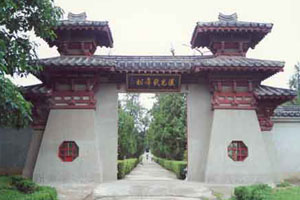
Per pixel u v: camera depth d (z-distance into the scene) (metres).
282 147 14.06
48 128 12.46
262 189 8.65
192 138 13.27
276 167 12.99
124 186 11.19
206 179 12.22
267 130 13.20
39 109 12.73
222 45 13.42
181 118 22.94
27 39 9.25
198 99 13.49
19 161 13.82
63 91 12.75
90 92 12.75
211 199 9.77
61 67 11.80
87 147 12.37
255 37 13.62
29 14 8.94
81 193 10.51
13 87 7.62
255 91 12.63
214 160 12.38
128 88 13.31
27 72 9.24
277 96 12.30
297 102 29.11
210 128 13.25
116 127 13.21
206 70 12.26
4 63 7.33
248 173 12.29
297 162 13.96
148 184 11.58
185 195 10.12
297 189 8.98
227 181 12.20
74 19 13.91
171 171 25.56
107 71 12.39
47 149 12.30
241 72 12.66
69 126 12.49
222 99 12.88
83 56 13.24
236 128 12.65
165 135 23.45
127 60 13.69
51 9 9.13
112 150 13.03
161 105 24.81
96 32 13.11
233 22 12.77
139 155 40.78
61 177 12.11
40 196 7.51
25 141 14.00
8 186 9.63
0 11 7.39
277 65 11.97
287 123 14.33
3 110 7.96
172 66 12.58
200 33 13.27
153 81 13.13
